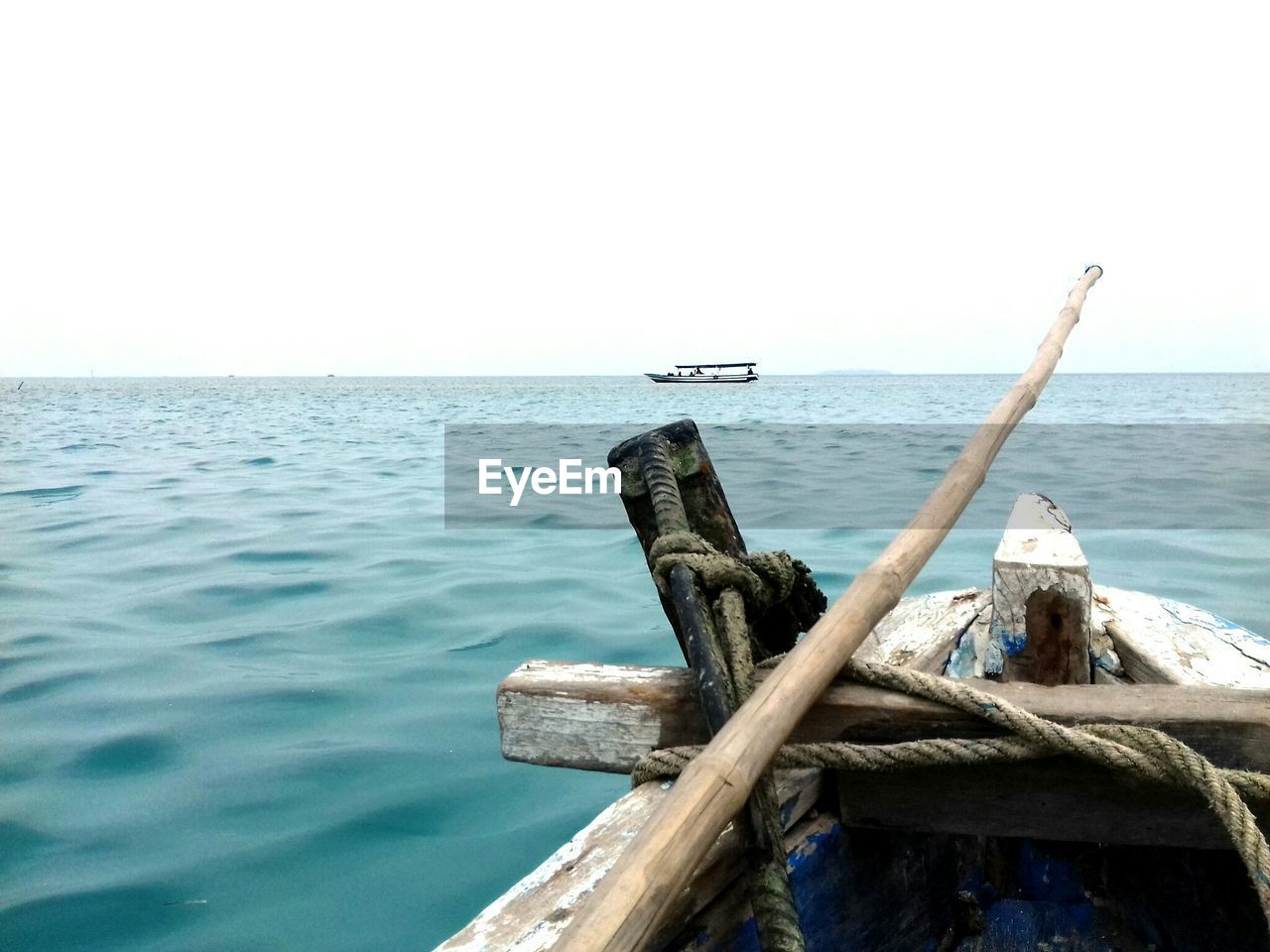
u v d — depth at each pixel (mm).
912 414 36000
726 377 81000
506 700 2119
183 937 3029
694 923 1600
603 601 6953
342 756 4301
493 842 3594
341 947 2975
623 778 4160
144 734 4547
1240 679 2416
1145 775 1619
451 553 8812
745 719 1400
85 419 36344
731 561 2113
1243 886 1966
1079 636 2174
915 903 2289
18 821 3732
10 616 6691
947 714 1782
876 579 1736
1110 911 2539
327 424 32344
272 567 8234
